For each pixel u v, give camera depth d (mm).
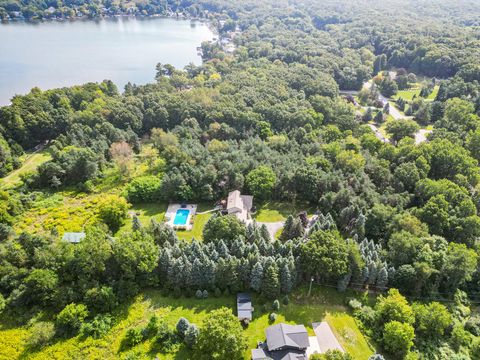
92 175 106875
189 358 57969
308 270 68688
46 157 121562
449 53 195000
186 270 67312
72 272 68062
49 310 65125
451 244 74500
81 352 58812
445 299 70750
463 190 91688
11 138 123000
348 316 66250
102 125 126062
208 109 141000
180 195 96625
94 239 69250
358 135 132625
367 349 60719
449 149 106750
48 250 69062
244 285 69438
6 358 57781
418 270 68250
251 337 61094
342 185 93188
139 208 97500
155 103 142750
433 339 63344
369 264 69312
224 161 102812
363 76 191250
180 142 121812
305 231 83812
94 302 64500
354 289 71312
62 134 125562
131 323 63562
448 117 138750
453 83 165125
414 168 98000
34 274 64750
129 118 134125
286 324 60375
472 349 62812
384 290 71125
